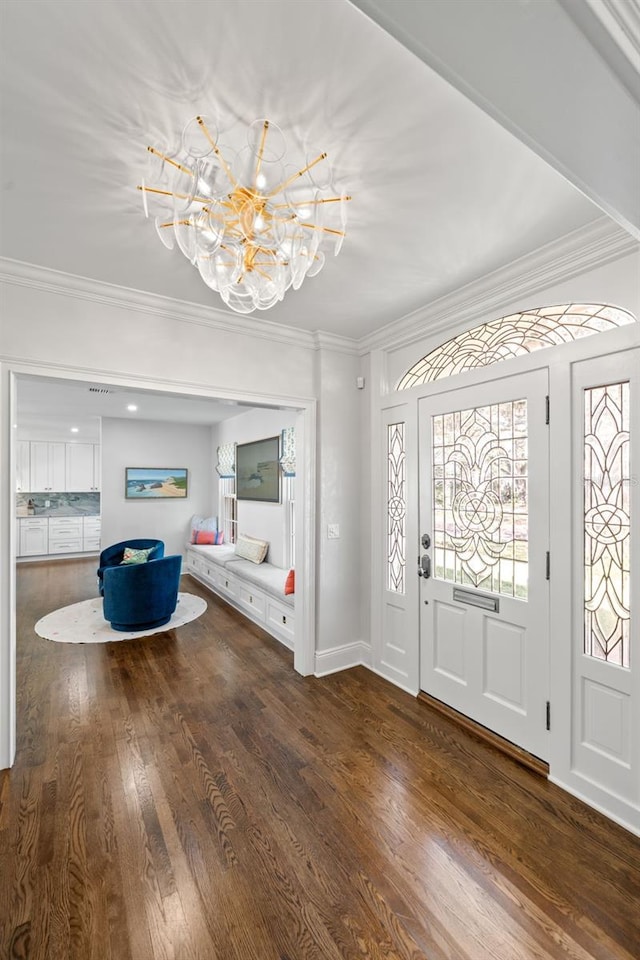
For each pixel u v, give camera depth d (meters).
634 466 1.84
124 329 2.56
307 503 3.31
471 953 1.34
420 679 2.96
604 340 1.94
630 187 1.08
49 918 1.43
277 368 3.16
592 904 1.49
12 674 2.23
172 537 7.16
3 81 1.19
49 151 1.44
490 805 1.95
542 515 2.20
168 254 2.13
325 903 1.49
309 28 1.06
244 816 1.88
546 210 1.78
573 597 2.06
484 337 2.61
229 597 5.23
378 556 3.34
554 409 2.13
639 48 0.74
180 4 1.00
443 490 2.79
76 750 2.35
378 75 1.18
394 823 1.85
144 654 3.71
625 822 1.84
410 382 3.18
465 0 0.64
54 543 8.03
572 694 2.05
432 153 1.46
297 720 2.66
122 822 1.84
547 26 0.69
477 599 2.54
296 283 1.89
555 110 0.85
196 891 1.53
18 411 6.18
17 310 2.26
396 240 2.00
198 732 2.53
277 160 1.48
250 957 1.33
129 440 6.81
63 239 2.00
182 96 1.25
